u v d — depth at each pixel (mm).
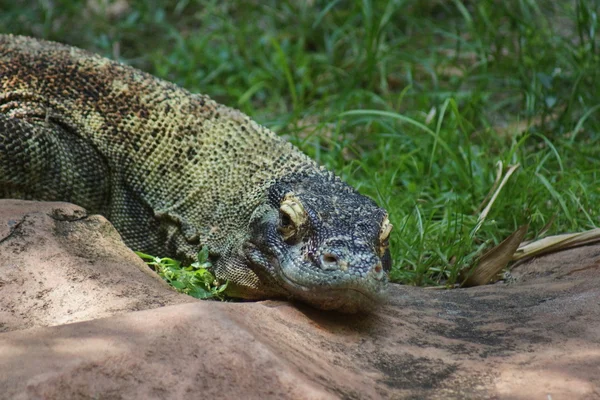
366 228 8484
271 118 17172
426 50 20531
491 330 8266
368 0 18672
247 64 19844
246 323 6844
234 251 9586
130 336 6184
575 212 12320
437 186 13328
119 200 10938
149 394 5727
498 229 12156
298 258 8242
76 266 7871
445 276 11398
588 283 9594
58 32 21406
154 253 10836
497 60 18188
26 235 8109
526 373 6945
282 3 22438
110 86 11180
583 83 16734
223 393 5812
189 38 21656
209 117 10969
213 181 10539
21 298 7438
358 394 6316
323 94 18359
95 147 10922
